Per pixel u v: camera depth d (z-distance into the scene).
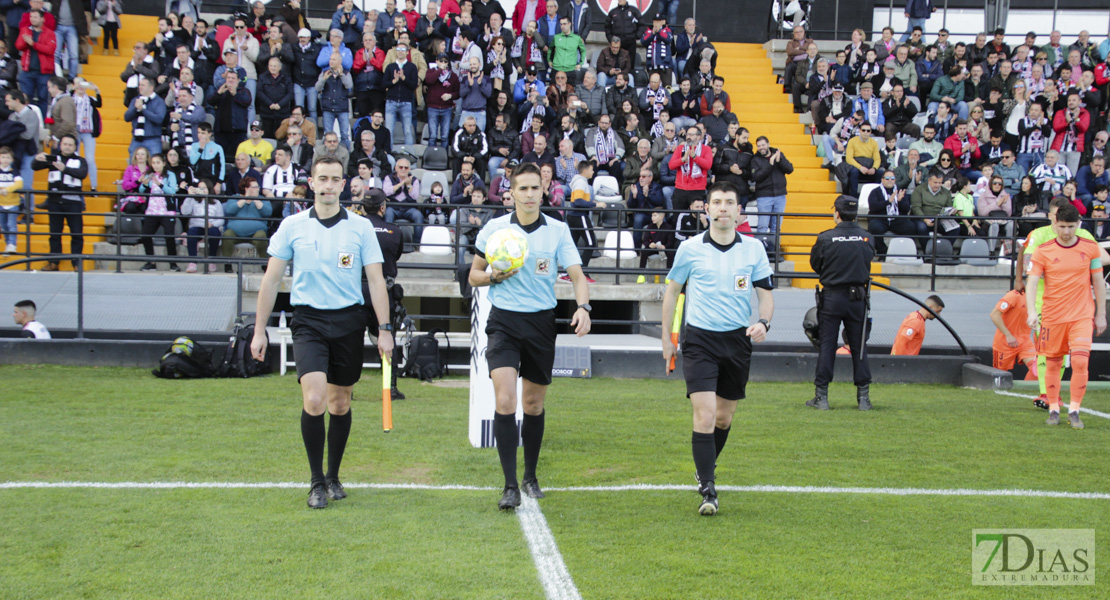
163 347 9.85
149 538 4.32
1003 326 10.40
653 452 6.36
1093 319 8.22
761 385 9.91
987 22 19.23
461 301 15.01
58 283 11.59
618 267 12.55
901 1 19.42
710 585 3.82
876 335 11.64
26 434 6.43
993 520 4.82
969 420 7.73
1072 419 7.44
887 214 14.14
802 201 15.88
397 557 4.11
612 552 4.22
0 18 15.98
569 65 16.70
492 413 6.42
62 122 13.90
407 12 16.75
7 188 12.30
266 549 4.18
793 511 4.93
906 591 3.81
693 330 4.97
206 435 6.53
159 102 14.30
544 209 12.49
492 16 16.27
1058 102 16.33
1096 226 14.27
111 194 12.25
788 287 14.27
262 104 15.05
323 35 17.80
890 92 16.44
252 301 12.20
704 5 19.33
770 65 18.72
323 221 4.83
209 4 17.91
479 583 3.81
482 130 15.42
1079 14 19.39
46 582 3.76
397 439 6.60
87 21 17.17
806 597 3.72
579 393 9.04
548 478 5.64
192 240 13.17
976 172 15.68
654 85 15.89
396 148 15.79
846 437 6.94
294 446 6.23
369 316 8.38
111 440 6.30
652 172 14.57
